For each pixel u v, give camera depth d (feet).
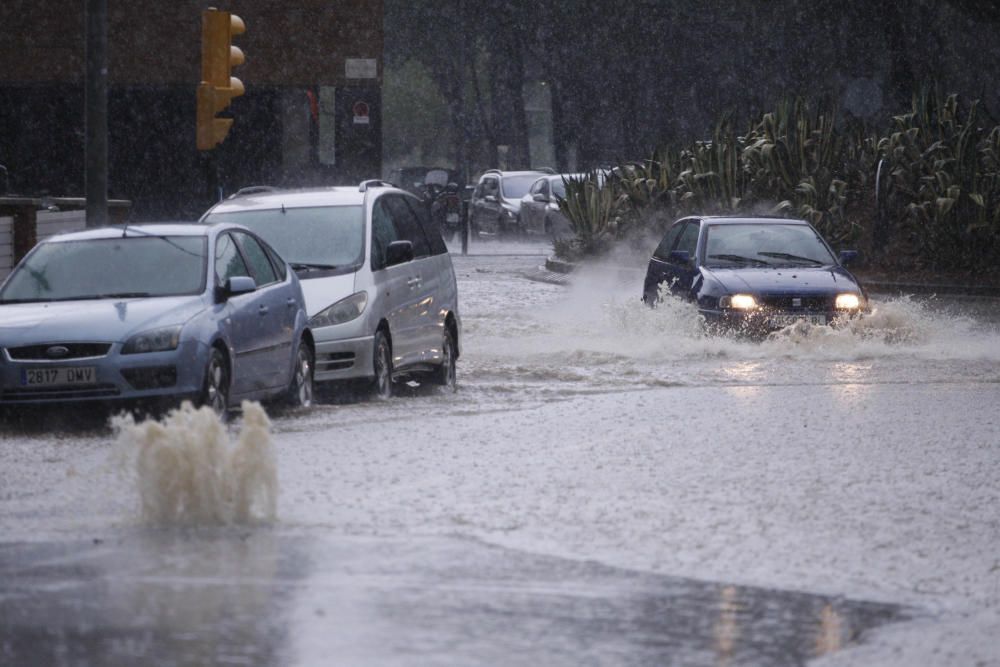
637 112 645.92
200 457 81.25
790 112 305.94
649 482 94.02
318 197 149.28
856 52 558.15
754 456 103.96
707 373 158.51
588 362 171.83
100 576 68.44
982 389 142.92
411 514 83.71
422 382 155.43
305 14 354.95
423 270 152.76
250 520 81.46
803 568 72.02
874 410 127.75
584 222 319.88
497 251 395.14
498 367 168.04
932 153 280.72
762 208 292.40
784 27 583.17
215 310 121.39
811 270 188.14
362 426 120.16
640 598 65.67
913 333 183.93
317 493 89.97
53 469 98.89
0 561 71.56
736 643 59.06
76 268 126.41
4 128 364.38
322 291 138.72
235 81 162.20
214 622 60.59
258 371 126.00
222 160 364.99
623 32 639.35
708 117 622.95
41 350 115.85
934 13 521.24
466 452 106.01
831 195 283.59
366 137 369.30
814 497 89.30
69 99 364.38
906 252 275.39
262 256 134.21
